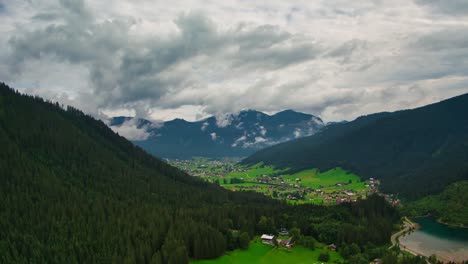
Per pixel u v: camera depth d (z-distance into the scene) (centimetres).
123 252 18062
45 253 17225
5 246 16988
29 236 17938
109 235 19238
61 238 18400
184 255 18825
